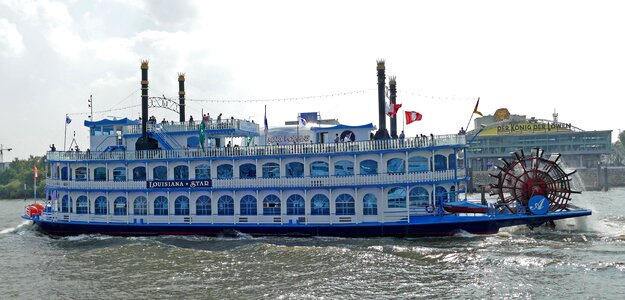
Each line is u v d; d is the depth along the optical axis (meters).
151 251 39.62
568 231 43.50
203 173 46.12
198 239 44.62
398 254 35.66
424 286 28.34
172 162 46.78
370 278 30.16
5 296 29.55
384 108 47.28
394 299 26.30
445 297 26.39
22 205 112.31
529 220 41.28
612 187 126.44
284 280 30.31
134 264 35.81
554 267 31.27
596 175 123.25
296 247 38.50
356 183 41.94
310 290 28.12
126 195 47.56
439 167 42.88
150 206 46.91
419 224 40.66
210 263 35.22
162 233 46.72
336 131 49.25
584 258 33.25
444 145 41.78
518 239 39.75
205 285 29.92
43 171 151.12
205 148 45.59
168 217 46.31
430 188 42.53
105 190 47.78
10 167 163.25
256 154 44.53
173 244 42.81
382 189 41.88
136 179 48.00
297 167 44.25
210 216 45.38
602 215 60.03
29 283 32.31
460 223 40.75
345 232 42.53
